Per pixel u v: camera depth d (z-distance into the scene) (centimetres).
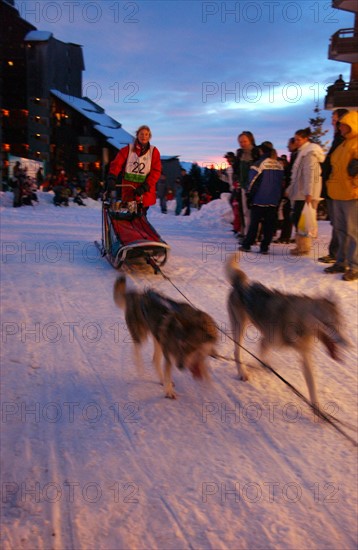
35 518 235
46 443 296
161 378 379
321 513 244
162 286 644
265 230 841
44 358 418
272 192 820
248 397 361
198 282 669
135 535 225
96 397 355
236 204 1092
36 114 3709
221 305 569
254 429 318
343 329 326
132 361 419
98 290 623
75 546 218
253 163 830
